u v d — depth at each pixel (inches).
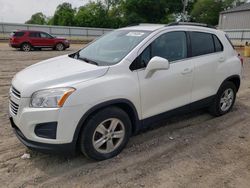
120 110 139.9
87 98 125.3
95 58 156.7
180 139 169.3
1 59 529.0
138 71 145.0
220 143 166.1
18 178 126.7
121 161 142.3
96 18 2129.7
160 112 159.8
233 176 132.3
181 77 165.0
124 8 2311.8
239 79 213.9
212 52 190.1
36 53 690.2
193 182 126.9
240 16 1572.3
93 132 132.4
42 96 121.8
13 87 135.7
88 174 130.8
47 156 145.2
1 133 171.5
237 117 209.5
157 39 157.4
